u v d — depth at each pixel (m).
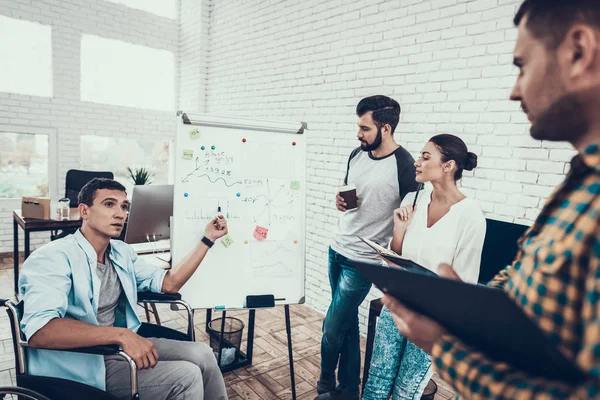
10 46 4.35
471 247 1.63
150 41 5.18
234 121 2.00
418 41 2.60
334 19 3.21
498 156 2.24
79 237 1.54
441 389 2.35
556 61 0.55
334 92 3.24
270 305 1.98
